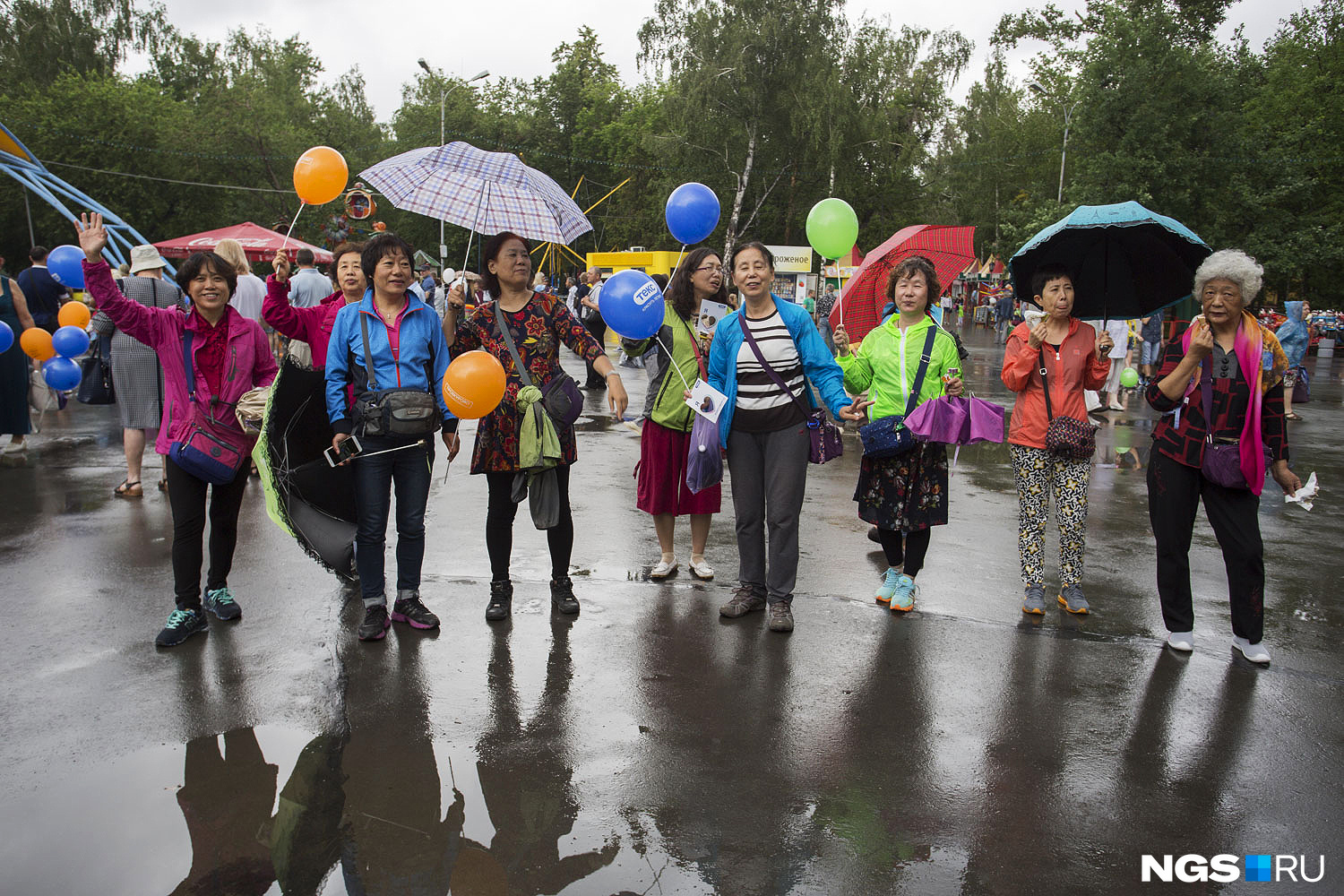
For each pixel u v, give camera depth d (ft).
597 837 9.00
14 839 8.72
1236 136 83.76
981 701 12.22
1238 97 85.25
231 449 13.75
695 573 17.43
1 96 129.59
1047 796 9.92
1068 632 14.85
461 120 170.30
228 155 138.72
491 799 9.64
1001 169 148.05
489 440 14.48
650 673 12.91
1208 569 18.63
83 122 126.41
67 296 39.70
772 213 123.75
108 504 21.85
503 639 14.06
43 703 11.61
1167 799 9.89
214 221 141.69
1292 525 22.48
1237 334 13.15
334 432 13.78
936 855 8.82
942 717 11.74
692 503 16.94
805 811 9.53
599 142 167.84
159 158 130.82
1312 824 9.48
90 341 27.35
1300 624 15.53
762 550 15.47
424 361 14.12
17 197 121.39
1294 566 18.97
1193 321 13.28
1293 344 40.75
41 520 20.40
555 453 14.25
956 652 13.87
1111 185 84.43
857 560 18.72
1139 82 82.12
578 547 19.16
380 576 14.08
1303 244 83.46
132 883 8.12
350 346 13.76
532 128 176.65
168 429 13.51
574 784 9.97
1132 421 39.42
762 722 11.50
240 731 11.02
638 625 14.78
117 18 150.82
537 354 14.71
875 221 125.59
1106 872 8.61
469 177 14.83
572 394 14.78
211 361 13.62
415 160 14.94
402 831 9.04
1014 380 15.53
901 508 15.23
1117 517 22.80
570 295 66.95
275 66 182.29
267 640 13.87
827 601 16.11
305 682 12.42
